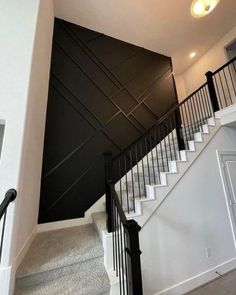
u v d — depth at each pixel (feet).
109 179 7.08
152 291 6.59
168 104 14.49
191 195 8.57
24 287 4.99
